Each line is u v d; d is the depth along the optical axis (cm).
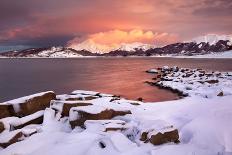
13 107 1519
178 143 1030
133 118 1378
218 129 1150
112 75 6850
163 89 3872
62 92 4097
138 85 4578
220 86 3089
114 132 1074
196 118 1348
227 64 12494
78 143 1017
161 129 1037
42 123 1394
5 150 988
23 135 1153
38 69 10112
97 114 1291
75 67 11288
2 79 6181
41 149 988
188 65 11756
